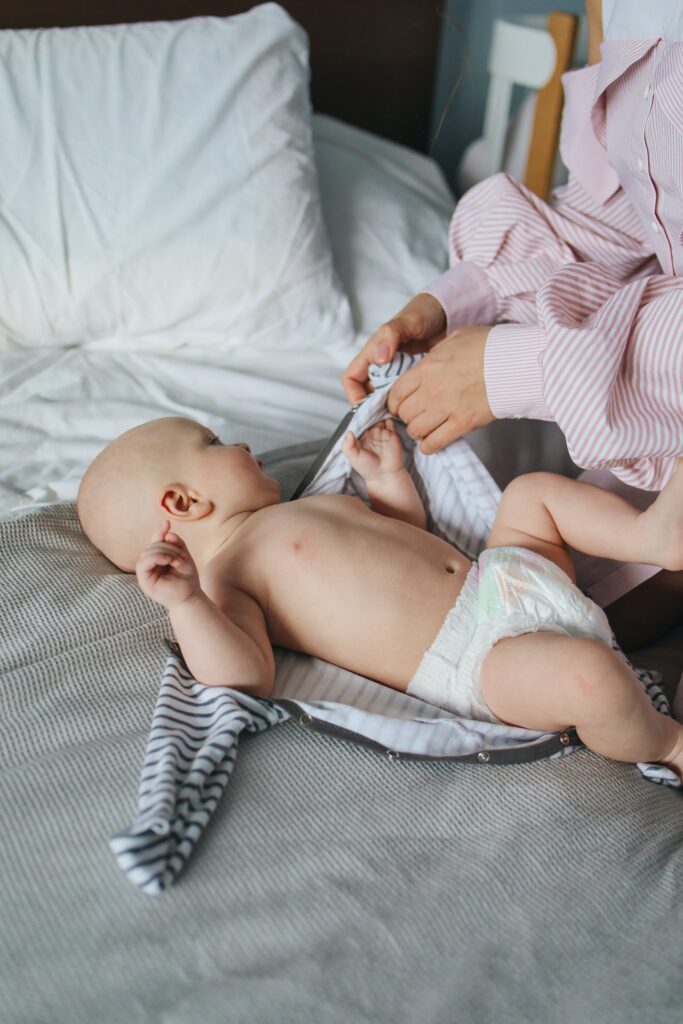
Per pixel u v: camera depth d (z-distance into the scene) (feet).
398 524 3.65
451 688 3.23
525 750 2.95
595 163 4.35
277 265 5.48
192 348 5.53
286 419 4.94
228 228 5.36
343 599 3.37
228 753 2.82
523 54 6.76
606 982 2.36
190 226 5.31
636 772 3.03
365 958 2.35
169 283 5.32
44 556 3.63
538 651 2.96
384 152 7.15
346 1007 2.23
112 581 3.56
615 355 3.22
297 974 2.28
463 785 2.88
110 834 2.60
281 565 3.42
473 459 3.96
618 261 4.31
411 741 2.96
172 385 5.13
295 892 2.49
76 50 5.29
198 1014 2.19
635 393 3.28
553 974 2.37
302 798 2.77
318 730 2.96
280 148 5.53
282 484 4.19
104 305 5.26
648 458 3.37
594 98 3.97
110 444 3.82
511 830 2.74
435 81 7.78
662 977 2.38
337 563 3.42
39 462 4.42
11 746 2.91
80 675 3.14
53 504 3.93
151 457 3.68
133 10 6.25
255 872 2.53
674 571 3.84
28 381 4.99
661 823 2.85
